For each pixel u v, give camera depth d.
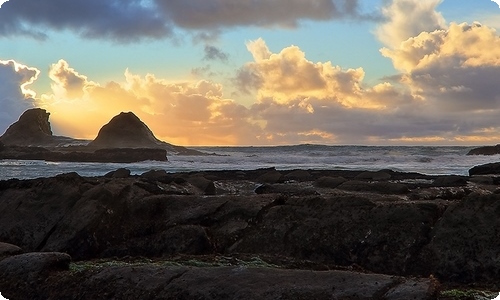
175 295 5.79
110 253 9.01
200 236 8.77
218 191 17.17
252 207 9.29
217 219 9.32
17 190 10.67
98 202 9.42
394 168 35.12
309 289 5.45
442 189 14.02
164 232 9.03
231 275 5.89
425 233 8.09
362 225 8.41
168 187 13.41
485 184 16.81
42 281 6.61
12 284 6.68
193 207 9.62
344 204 8.78
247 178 21.06
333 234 8.45
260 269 5.96
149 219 9.56
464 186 15.80
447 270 7.62
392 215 8.38
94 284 6.28
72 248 8.96
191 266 6.95
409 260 7.89
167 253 8.76
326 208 8.82
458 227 7.94
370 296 5.23
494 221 7.82
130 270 6.38
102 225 9.20
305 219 8.78
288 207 9.09
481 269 7.47
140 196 9.91
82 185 10.34
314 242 8.44
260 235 8.80
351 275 5.63
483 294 6.64
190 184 14.66
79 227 9.09
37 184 10.62
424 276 7.66
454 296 6.50
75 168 36.31
